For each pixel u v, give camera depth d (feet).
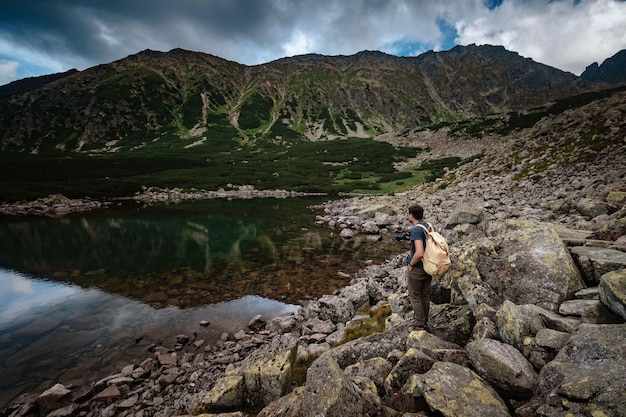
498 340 22.67
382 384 21.57
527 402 17.01
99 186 246.68
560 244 28.76
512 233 32.76
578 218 62.80
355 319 45.29
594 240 32.37
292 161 392.88
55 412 31.40
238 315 53.31
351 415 17.43
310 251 92.48
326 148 458.09
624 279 20.35
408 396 18.67
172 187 272.72
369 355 26.02
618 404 13.42
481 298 27.84
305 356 35.83
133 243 102.47
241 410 23.72
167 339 45.62
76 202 204.85
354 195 236.02
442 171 275.18
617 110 137.18
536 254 28.71
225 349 42.80
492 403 16.96
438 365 19.45
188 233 117.60
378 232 117.29
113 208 184.75
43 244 101.91
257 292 62.85
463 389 17.62
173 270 76.02
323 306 49.37
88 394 33.88
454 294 30.78
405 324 28.84
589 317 21.11
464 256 32.01
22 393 34.32
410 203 153.17
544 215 79.36
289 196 245.45
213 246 98.53
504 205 106.42
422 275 26.61
